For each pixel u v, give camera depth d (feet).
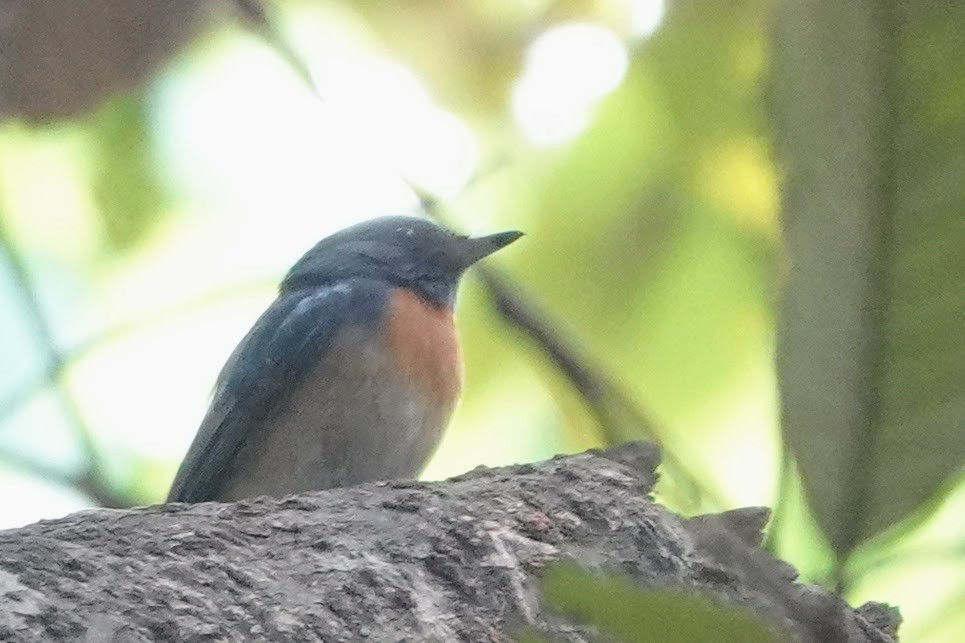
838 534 10.53
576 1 31.09
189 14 31.99
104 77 31.83
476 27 32.65
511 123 32.27
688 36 25.85
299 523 15.49
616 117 27.07
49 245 36.22
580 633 13.65
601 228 27.35
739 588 15.24
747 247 26.04
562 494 17.24
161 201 35.68
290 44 32.22
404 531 15.74
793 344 10.46
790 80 10.20
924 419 10.24
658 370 26.40
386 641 14.02
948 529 17.13
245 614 13.46
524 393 31.60
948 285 10.07
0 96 31.60
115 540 14.23
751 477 25.75
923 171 9.97
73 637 12.19
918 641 17.31
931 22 9.66
